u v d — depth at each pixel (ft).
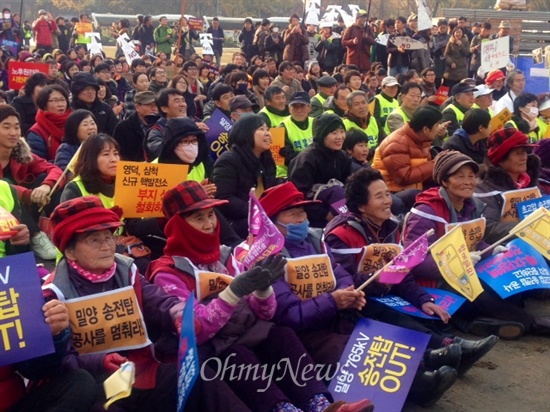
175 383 12.73
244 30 77.82
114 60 64.28
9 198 17.51
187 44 85.40
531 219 17.87
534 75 44.73
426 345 14.23
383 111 38.14
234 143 21.95
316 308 14.80
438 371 14.29
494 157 21.74
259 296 13.70
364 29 61.21
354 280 16.47
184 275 13.79
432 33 65.87
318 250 15.92
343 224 17.17
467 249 17.38
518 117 32.78
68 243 12.46
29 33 94.53
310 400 13.58
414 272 17.87
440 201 18.51
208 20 127.95
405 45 58.13
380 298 16.55
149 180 18.29
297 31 64.28
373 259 16.85
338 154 23.62
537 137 33.73
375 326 14.75
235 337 13.43
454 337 16.58
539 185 24.85
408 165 24.94
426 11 62.13
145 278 14.30
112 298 12.62
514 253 18.86
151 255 18.90
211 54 85.51
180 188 13.96
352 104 31.68
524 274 18.40
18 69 42.16
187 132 20.24
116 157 18.58
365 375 14.20
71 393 11.50
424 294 16.66
